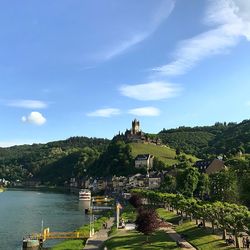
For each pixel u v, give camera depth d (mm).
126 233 119125
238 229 86438
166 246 93375
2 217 192750
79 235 127312
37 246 118062
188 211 121688
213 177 198750
